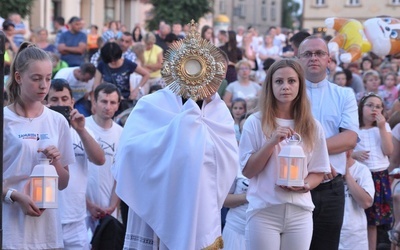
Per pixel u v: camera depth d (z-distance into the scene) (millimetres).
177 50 5504
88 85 12031
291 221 6270
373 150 9461
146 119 5539
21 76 5734
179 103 5531
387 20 12195
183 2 36406
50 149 5781
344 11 55656
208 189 5359
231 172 5473
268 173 6266
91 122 8234
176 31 22219
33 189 5738
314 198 6840
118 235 7594
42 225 5938
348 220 8406
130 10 49281
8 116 5812
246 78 14109
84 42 18125
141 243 5613
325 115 7043
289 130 6113
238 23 95688
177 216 5316
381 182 9398
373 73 15352
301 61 7125
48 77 5777
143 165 5406
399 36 12039
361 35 12062
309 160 6340
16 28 19047
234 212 7496
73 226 7199
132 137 5492
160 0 36750
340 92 7105
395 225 8023
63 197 7152
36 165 5781
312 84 7129
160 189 5355
